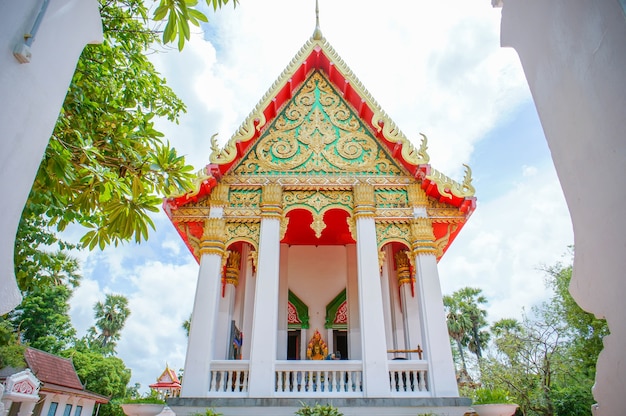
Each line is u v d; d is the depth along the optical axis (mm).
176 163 6066
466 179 9805
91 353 38094
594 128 2531
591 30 2459
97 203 5957
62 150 5332
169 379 25641
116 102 7270
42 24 2797
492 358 21641
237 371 8508
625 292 2354
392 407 7992
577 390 19016
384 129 10375
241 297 11891
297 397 8094
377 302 8969
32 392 18406
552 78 3010
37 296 34312
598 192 2555
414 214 9844
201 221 9812
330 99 11305
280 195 10031
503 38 3756
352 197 10180
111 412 33812
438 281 9156
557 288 20641
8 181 2576
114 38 7418
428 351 8570
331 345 12680
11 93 2543
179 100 8328
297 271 13656
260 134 10844
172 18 4406
